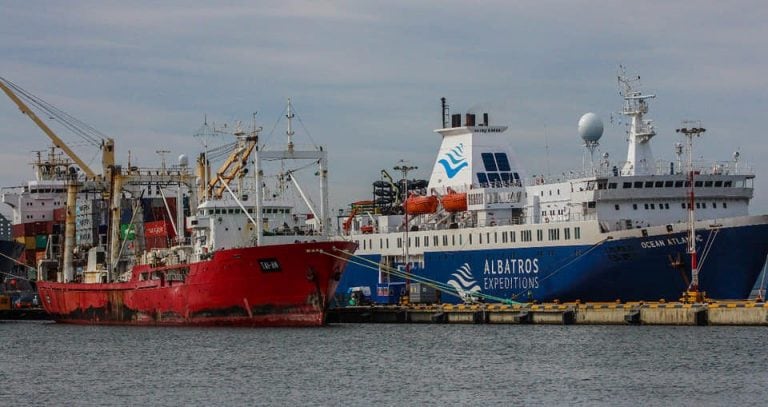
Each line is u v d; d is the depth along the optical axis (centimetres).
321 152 18675
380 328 17950
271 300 17762
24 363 15125
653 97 18700
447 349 15175
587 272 17912
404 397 11888
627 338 15512
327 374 13338
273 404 11712
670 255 17062
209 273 18075
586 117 18700
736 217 17025
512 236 18988
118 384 13125
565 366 13475
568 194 18675
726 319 16400
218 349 15675
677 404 11331
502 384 12475
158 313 19350
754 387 12025
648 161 18738
